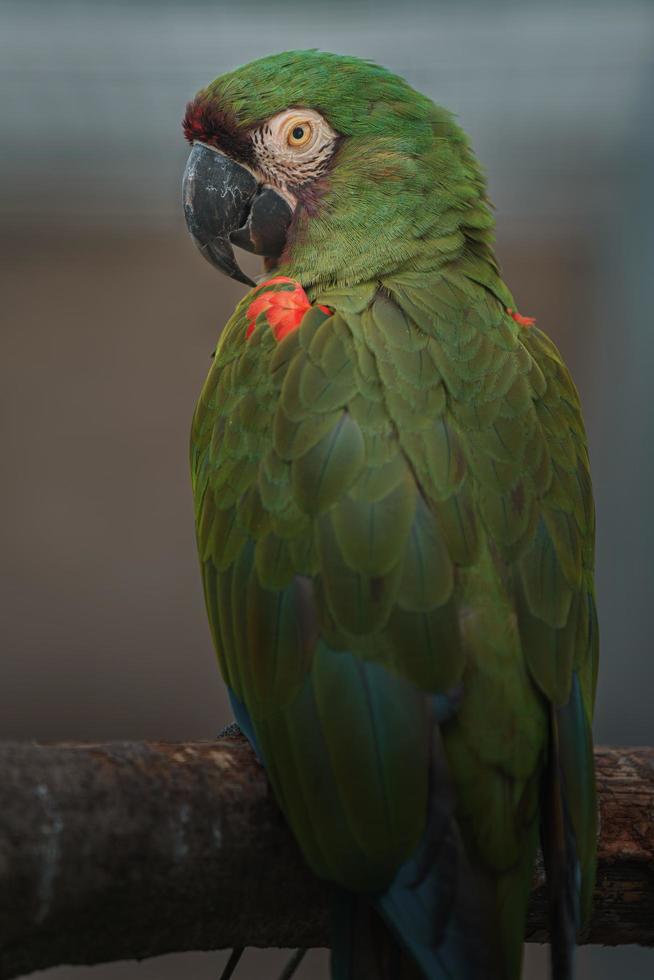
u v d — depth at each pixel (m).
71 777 3.17
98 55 11.17
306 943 3.63
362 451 3.63
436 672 3.35
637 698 9.24
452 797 3.28
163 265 13.36
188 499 13.54
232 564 3.89
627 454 9.63
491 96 11.12
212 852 3.35
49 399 13.41
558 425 4.10
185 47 11.02
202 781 3.40
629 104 10.81
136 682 13.38
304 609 3.52
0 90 11.41
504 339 4.21
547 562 3.68
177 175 12.40
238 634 3.80
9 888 3.01
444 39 10.80
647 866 3.94
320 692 3.40
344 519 3.53
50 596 13.41
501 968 3.16
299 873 3.48
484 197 4.91
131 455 13.50
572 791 3.45
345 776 3.30
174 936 3.38
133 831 3.21
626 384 9.89
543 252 12.66
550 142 11.59
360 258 4.70
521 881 3.31
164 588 13.51
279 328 4.21
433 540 3.49
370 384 3.80
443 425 3.74
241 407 4.09
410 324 4.08
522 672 3.46
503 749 3.34
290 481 3.72
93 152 12.21
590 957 9.73
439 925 3.17
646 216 10.03
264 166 5.04
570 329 12.63
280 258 5.02
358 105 4.87
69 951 3.22
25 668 13.27
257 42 10.94
